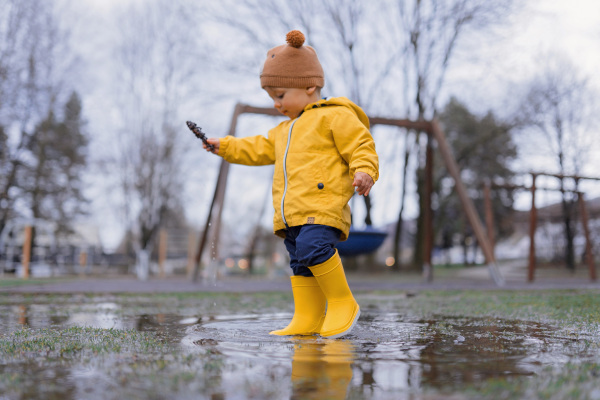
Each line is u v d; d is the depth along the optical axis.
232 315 2.64
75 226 24.22
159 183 16.83
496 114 18.31
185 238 17.70
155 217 16.86
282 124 2.41
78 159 20.36
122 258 19.12
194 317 2.51
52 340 1.56
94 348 1.40
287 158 2.18
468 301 3.58
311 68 2.34
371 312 2.73
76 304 3.54
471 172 24.27
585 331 1.85
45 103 15.86
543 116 16.88
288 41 2.34
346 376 1.08
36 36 14.98
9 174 17.00
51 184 20.09
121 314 2.69
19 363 1.20
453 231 28.36
